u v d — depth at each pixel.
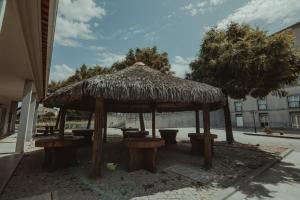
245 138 15.88
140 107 10.66
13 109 18.50
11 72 7.80
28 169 5.46
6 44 5.12
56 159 5.43
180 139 13.72
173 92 4.96
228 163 6.50
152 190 4.11
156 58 16.22
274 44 7.23
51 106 7.38
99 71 21.86
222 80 9.67
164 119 29.30
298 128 24.69
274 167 6.57
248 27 10.12
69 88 5.59
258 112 29.33
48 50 5.31
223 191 4.18
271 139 15.12
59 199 3.54
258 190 4.46
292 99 25.64
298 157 8.28
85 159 6.64
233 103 33.06
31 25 4.22
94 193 3.85
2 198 3.55
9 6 3.51
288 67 7.44
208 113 5.96
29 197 3.60
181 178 4.89
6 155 7.41
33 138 13.25
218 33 10.34
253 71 7.75
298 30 23.64
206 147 5.82
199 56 10.95
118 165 5.84
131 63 15.94
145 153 5.52
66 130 21.09
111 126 32.59
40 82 9.52
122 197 3.73
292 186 4.72
